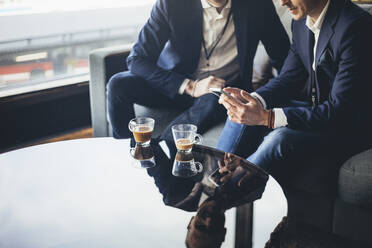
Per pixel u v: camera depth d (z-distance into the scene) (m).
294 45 1.84
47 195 1.14
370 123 1.64
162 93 2.08
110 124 2.21
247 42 1.96
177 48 2.05
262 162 1.73
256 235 0.98
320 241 1.66
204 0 1.95
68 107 2.66
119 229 0.99
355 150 1.63
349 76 1.62
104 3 2.67
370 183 1.49
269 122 1.70
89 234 0.97
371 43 1.59
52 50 2.55
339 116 1.64
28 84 2.53
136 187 1.19
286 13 1.85
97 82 2.21
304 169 1.66
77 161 1.36
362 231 1.56
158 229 0.99
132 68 2.13
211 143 1.91
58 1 2.49
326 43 1.68
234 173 1.27
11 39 2.38
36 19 2.43
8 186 1.18
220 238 0.96
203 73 2.04
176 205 1.09
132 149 1.45
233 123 1.82
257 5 1.90
